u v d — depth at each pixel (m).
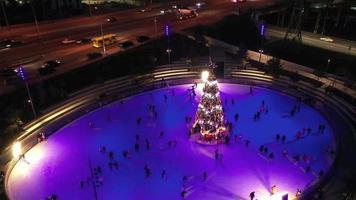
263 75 62.66
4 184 39.47
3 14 87.31
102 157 44.97
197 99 57.69
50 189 39.88
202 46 71.06
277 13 100.75
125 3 107.38
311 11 94.19
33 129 49.28
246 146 46.00
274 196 37.62
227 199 37.91
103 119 52.75
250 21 81.75
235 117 51.84
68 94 56.38
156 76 63.38
